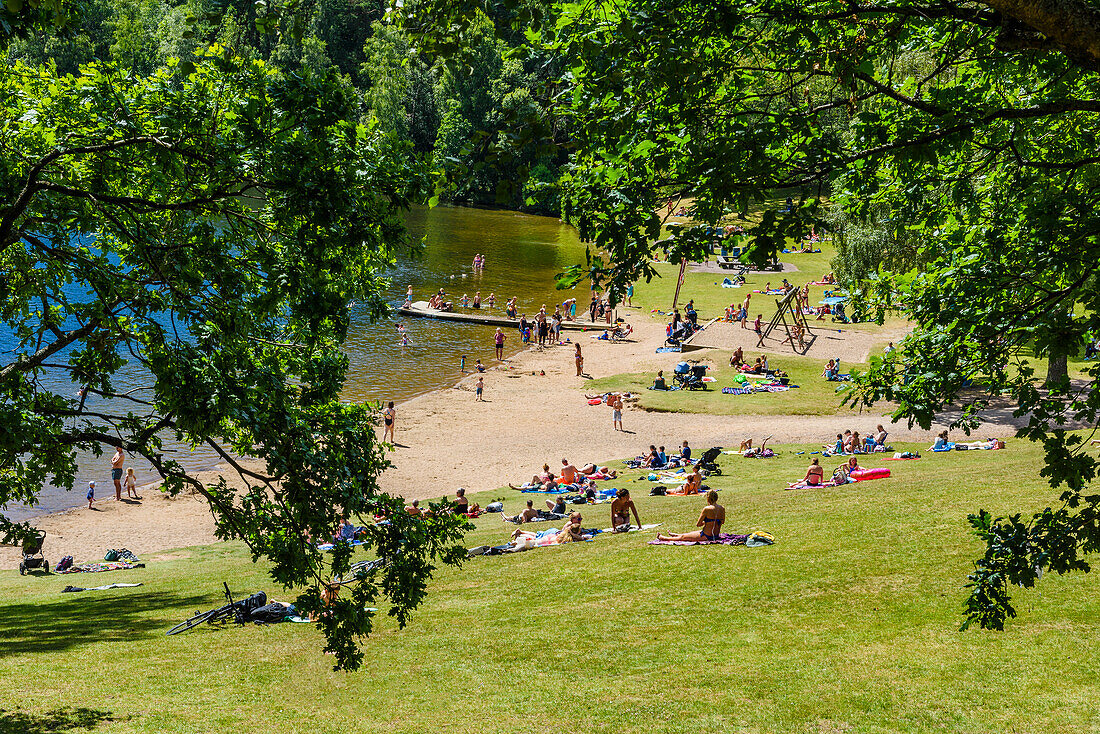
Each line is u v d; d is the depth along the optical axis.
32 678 13.04
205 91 9.32
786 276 73.75
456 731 11.01
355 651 9.94
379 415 38.53
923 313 8.84
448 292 68.75
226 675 13.27
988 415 35.16
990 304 8.27
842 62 6.93
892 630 13.07
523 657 13.55
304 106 8.66
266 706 11.98
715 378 44.94
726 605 14.85
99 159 9.95
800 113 7.06
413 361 50.78
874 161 6.97
